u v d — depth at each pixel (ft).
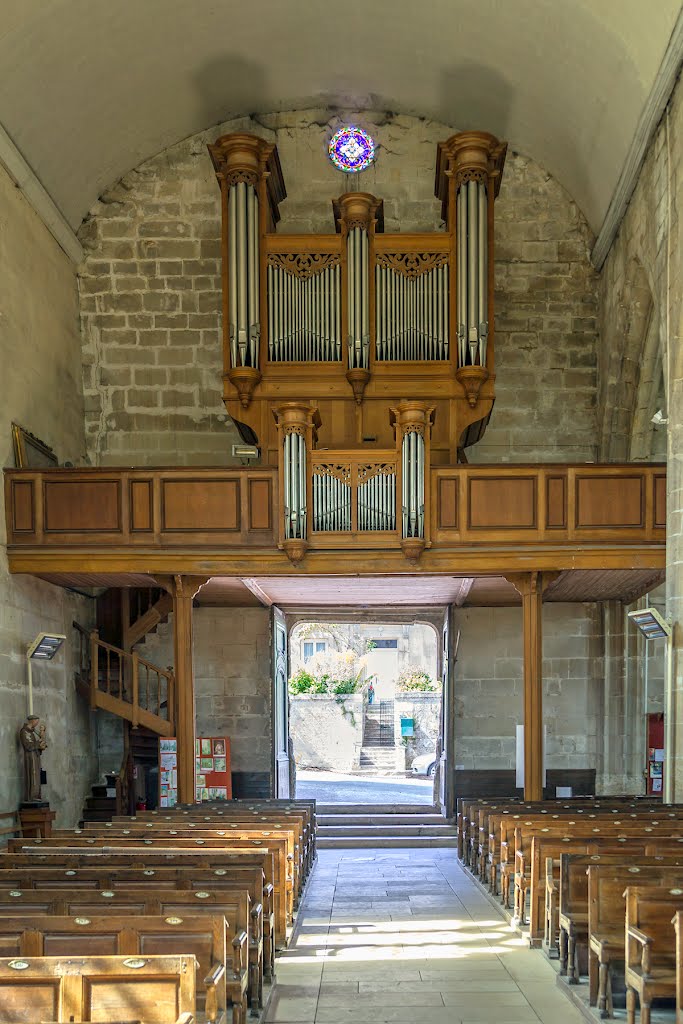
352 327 53.67
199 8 51.70
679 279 42.86
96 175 60.23
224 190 54.65
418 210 63.00
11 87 46.93
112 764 61.93
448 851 56.29
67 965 14.70
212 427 61.72
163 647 63.36
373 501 47.09
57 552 47.11
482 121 61.46
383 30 55.36
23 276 51.57
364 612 68.74
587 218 62.08
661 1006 23.73
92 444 61.67
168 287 62.39
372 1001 24.94
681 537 42.09
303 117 63.52
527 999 24.98
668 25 41.57
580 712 62.64
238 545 47.19
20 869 23.80
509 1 48.62
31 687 46.93
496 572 47.70
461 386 53.78
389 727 110.01
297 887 37.35
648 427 59.00
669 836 30.14
